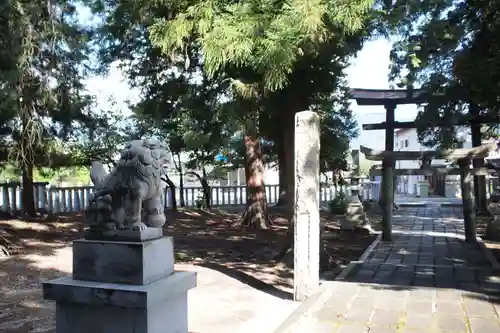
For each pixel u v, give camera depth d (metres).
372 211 18.25
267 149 18.14
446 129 15.59
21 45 7.95
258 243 11.01
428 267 7.81
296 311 4.94
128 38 8.95
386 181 11.09
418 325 4.45
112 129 13.24
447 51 9.98
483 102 9.12
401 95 15.45
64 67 9.48
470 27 8.62
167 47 5.56
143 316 3.18
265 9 4.82
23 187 13.07
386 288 5.89
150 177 3.50
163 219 3.68
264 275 7.62
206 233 12.57
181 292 3.52
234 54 4.74
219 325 4.78
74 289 3.30
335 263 8.40
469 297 5.42
